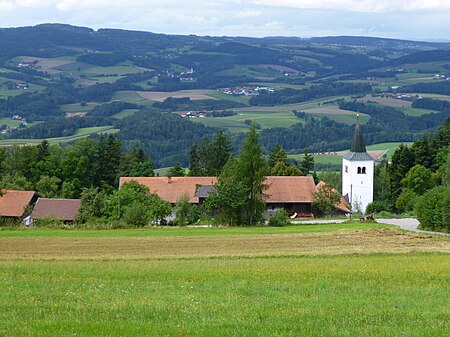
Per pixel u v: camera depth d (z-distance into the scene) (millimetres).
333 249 69438
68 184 164500
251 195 116812
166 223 120938
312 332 26250
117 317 28891
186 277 43781
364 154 171000
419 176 168375
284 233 90562
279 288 38438
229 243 76438
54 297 34375
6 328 26375
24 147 179625
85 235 86938
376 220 127312
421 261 55188
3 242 76375
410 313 30297
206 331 26188
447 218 98062
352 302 33438
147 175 185625
